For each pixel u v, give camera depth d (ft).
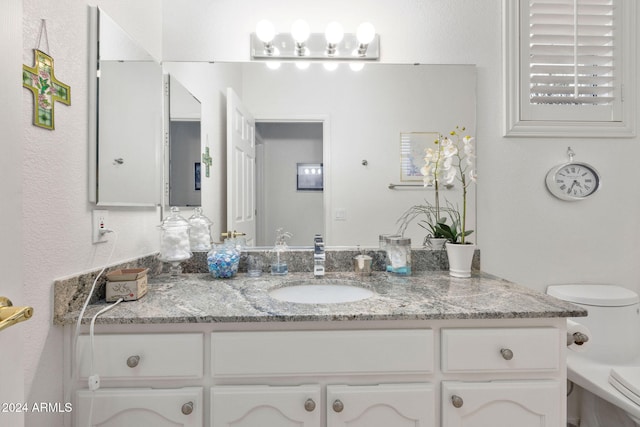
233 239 4.81
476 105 4.92
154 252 4.55
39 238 2.71
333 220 4.98
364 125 4.96
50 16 2.83
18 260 1.86
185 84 4.90
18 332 1.86
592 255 4.96
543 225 4.94
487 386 2.95
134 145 4.03
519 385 2.96
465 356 2.96
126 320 2.85
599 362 4.39
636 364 4.41
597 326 4.42
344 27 4.96
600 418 4.50
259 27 4.68
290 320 2.89
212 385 2.93
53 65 2.86
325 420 2.96
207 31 4.92
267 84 4.95
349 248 4.96
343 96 4.95
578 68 4.88
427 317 2.92
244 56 4.95
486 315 2.93
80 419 2.85
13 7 1.83
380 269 4.82
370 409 2.93
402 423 2.94
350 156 4.97
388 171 4.96
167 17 4.89
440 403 2.99
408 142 4.94
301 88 4.95
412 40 4.95
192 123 4.91
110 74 3.57
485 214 4.93
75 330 2.93
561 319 3.06
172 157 4.84
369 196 4.97
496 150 4.94
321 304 3.18
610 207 4.96
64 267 2.98
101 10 3.47
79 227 3.17
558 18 4.91
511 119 4.85
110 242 3.64
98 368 2.86
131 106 3.97
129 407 2.84
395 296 3.44
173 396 2.86
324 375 2.95
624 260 4.96
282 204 5.06
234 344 2.90
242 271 4.76
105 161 3.47
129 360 2.83
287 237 4.98
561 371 3.03
